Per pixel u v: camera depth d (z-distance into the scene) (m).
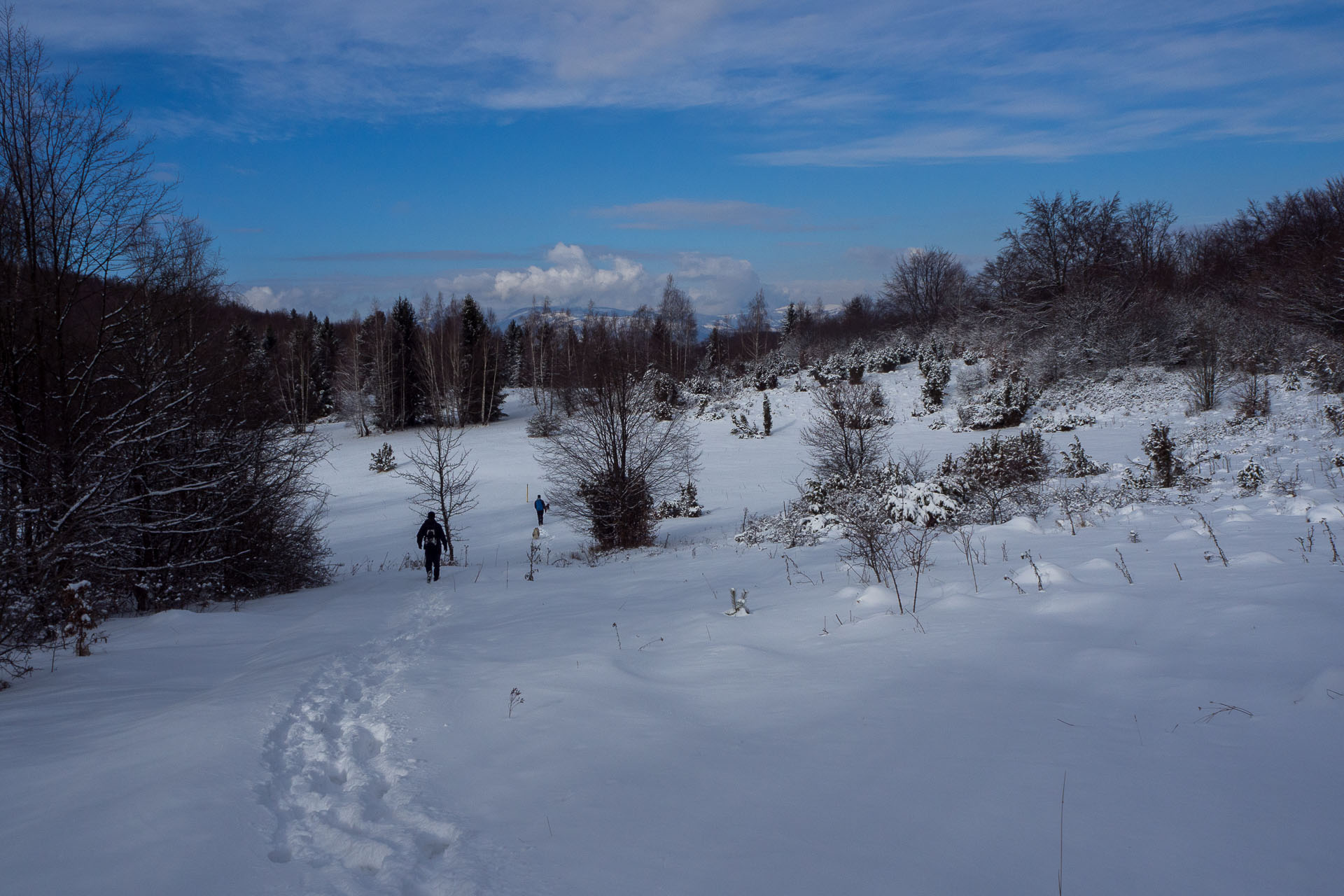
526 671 6.40
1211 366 29.80
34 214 12.18
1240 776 3.08
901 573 8.55
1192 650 4.58
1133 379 37.22
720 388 58.62
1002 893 2.51
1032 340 46.25
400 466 42.06
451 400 58.53
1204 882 2.43
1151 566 6.90
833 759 3.84
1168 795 3.01
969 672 4.89
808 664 5.66
